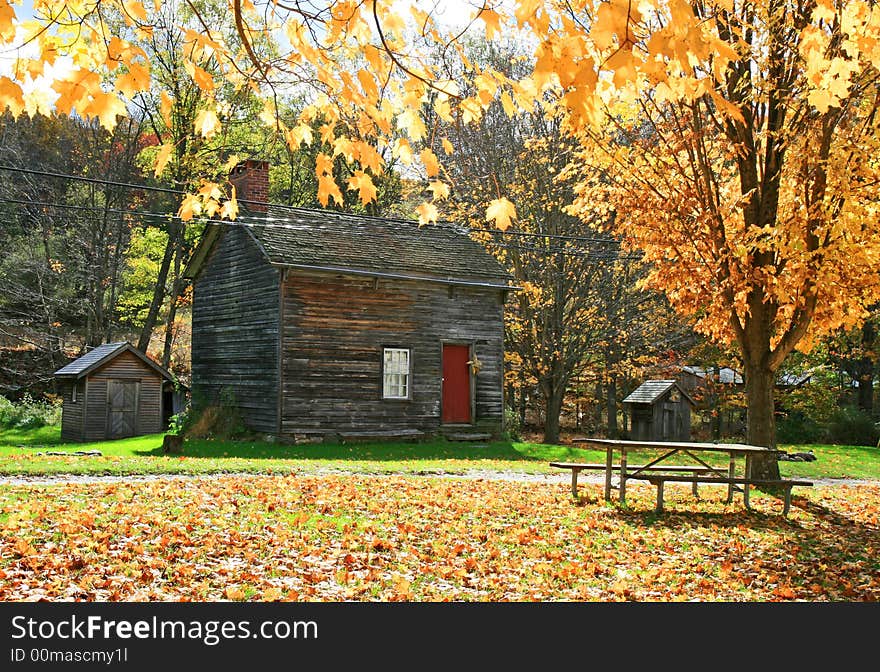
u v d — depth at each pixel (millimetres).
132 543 8609
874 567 9695
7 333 37781
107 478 14906
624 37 3240
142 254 40438
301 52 4453
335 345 24344
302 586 7543
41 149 45531
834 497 16125
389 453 22625
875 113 13281
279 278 23609
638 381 39344
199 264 28547
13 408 34156
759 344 15766
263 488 13352
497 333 27688
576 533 10820
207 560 8195
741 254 13688
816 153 13102
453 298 26750
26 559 7680
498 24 3951
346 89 4363
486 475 18125
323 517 10812
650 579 8656
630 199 14805
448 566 8594
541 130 30188
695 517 12586
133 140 38188
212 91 4641
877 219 13039
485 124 30562
